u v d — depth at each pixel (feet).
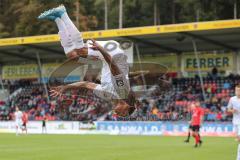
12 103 176.55
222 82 151.23
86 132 143.43
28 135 135.03
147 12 234.58
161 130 133.39
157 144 96.22
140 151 79.92
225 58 154.30
